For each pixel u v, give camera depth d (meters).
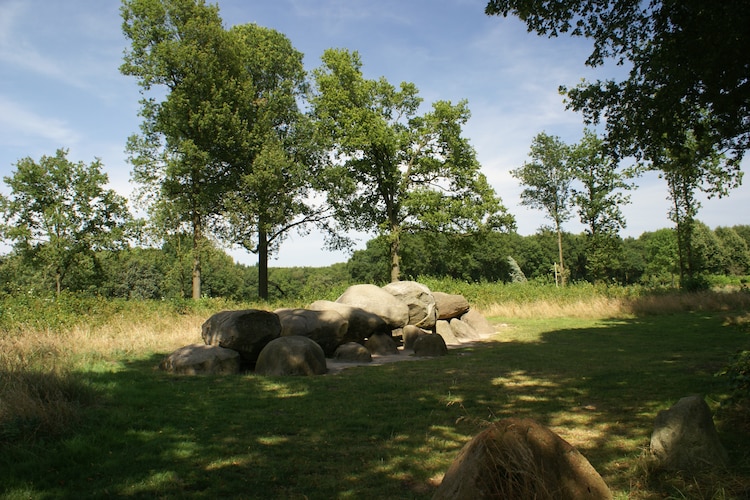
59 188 29.88
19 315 14.31
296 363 10.62
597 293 28.31
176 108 29.08
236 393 8.53
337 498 4.40
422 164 34.53
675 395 7.75
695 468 4.62
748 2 8.50
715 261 65.25
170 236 31.08
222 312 12.21
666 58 10.54
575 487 3.41
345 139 33.34
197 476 4.84
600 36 11.25
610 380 9.15
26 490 4.43
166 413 7.08
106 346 12.86
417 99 35.59
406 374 10.56
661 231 67.94
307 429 6.43
